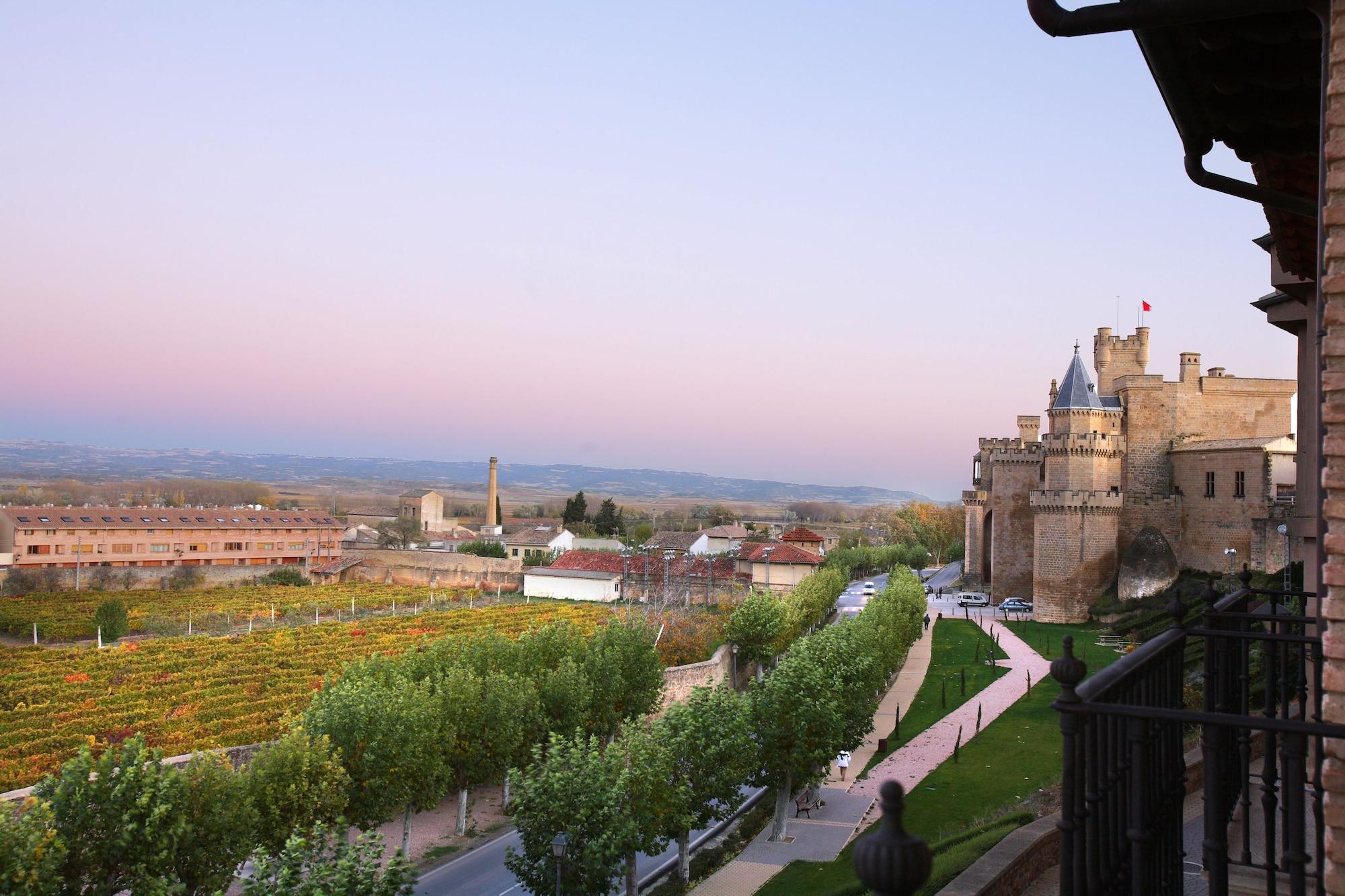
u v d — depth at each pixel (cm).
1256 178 1063
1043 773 4878
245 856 3172
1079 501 10162
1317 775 812
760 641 7919
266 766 3516
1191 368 10344
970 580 13712
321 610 11719
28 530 12762
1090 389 10419
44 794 2831
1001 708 6538
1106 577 10169
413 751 4066
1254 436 10331
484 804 5244
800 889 3619
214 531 14775
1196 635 977
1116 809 761
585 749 3806
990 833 3209
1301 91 865
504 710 4666
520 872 3459
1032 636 9450
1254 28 776
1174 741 950
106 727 5422
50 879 2519
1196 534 9731
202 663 7412
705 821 4156
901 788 482
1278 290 1709
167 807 2859
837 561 15388
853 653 5394
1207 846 709
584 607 11481
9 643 9444
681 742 4009
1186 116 926
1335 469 675
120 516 14025
